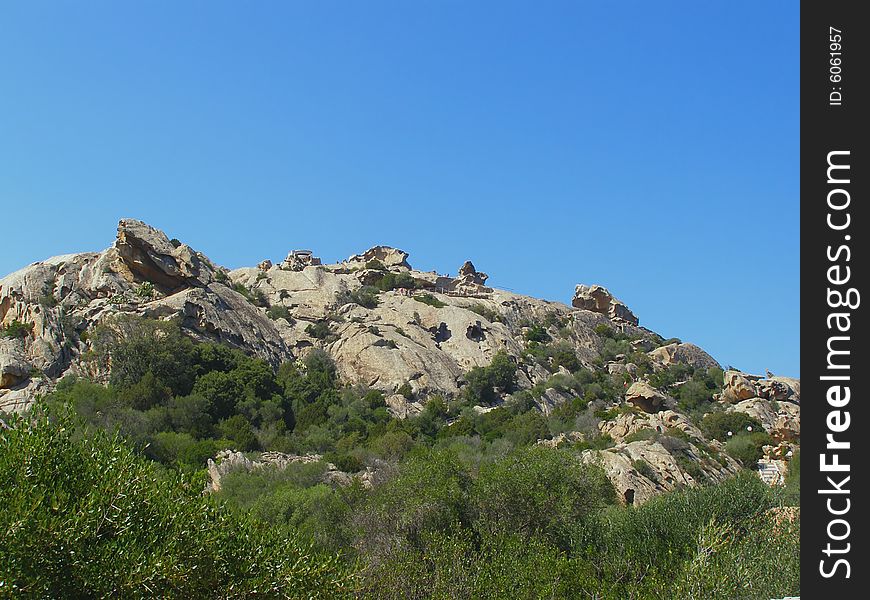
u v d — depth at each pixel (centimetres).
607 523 3388
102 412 6247
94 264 8744
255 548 1531
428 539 2964
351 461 5697
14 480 1395
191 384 7456
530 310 13200
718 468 5662
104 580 1263
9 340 7225
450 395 9325
